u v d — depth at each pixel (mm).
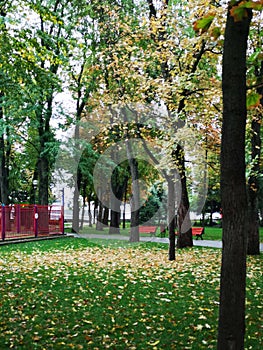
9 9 13422
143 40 16016
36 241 21688
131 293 8781
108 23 19094
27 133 29250
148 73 16500
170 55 14195
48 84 14156
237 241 4070
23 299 8016
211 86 13688
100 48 19906
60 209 25703
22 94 14711
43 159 27594
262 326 6539
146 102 14719
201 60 16203
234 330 4066
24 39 12555
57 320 6688
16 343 5566
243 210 4094
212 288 9453
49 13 12789
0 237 20297
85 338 5844
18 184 36469
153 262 13664
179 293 8883
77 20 22656
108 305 7730
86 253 16141
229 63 4094
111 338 5879
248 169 15141
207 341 5797
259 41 12391
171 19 14844
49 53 13031
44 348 5418
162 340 5836
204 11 12148
